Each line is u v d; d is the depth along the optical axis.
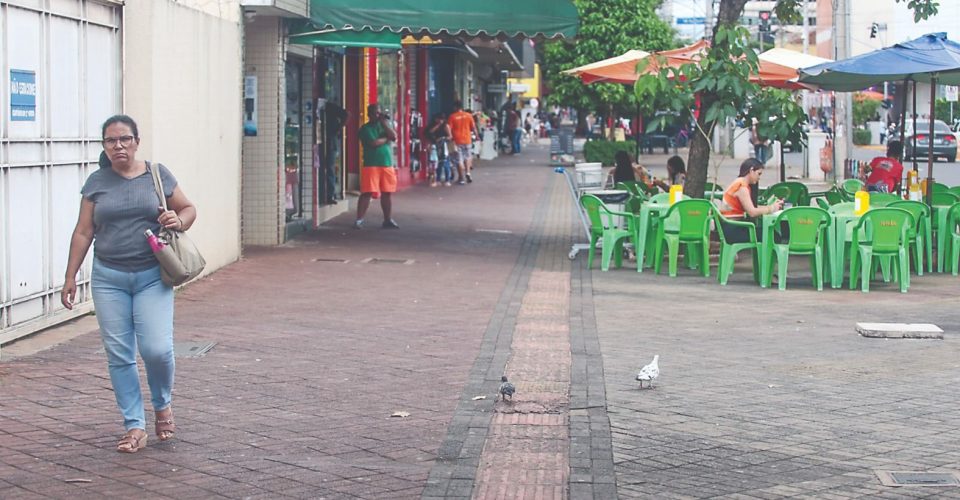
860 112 59.41
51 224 10.41
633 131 43.38
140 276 6.85
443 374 9.04
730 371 9.29
